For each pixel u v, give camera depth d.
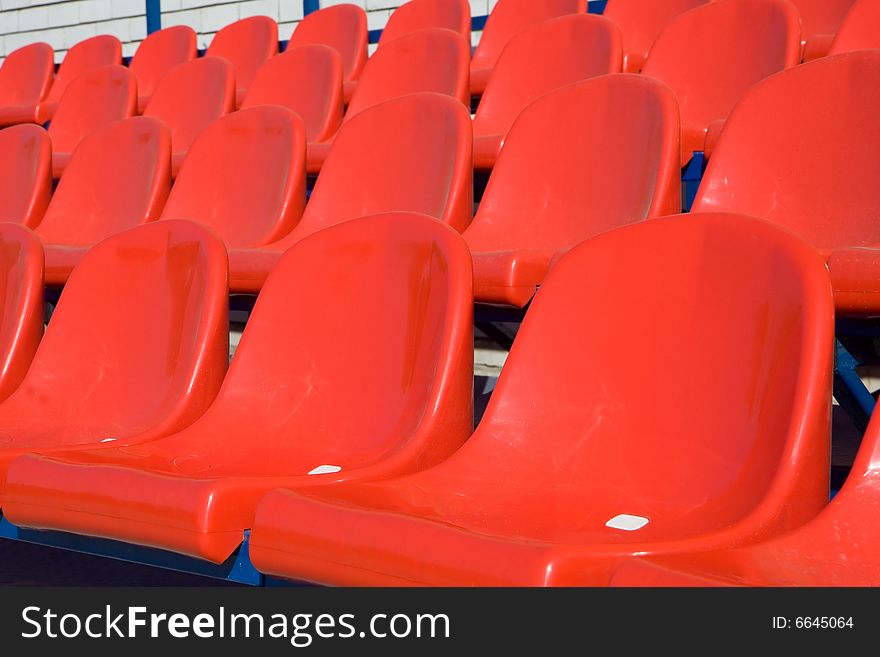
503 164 2.62
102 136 3.65
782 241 1.36
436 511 1.37
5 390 2.35
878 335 1.66
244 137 3.25
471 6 5.63
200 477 1.54
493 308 2.14
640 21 4.41
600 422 1.49
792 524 1.19
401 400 1.71
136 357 2.16
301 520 1.28
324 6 6.11
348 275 1.87
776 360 1.32
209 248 2.05
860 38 2.97
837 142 2.13
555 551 1.07
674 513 1.35
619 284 1.54
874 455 1.17
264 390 1.87
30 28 7.19
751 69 3.20
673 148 2.31
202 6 6.54
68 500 1.57
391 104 2.93
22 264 2.45
